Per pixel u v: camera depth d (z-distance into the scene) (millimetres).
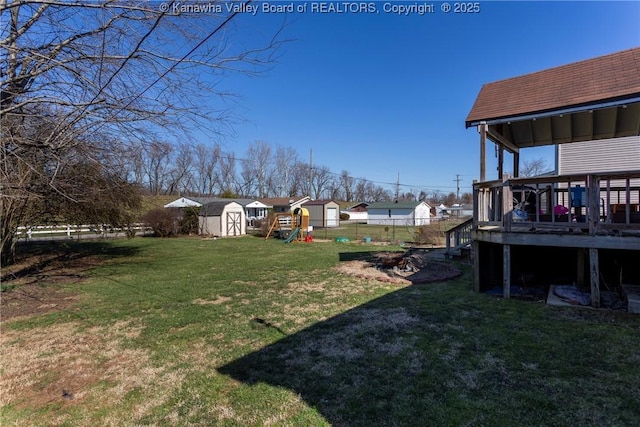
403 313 4766
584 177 4734
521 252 6609
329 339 3912
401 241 17141
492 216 6129
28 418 2576
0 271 8742
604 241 4566
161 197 31703
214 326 4512
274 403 2643
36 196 5238
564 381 2801
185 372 3227
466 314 4617
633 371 2928
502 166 7121
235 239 19797
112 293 6586
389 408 2520
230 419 2461
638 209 7945
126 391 2920
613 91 4953
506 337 3762
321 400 2662
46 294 6594
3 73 3979
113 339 4152
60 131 4168
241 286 6988
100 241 18031
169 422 2463
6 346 4012
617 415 2340
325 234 22609
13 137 4004
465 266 8672
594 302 4688
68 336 4305
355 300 5598
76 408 2691
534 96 5867
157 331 4375
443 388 2768
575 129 7375
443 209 55250
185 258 11617
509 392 2670
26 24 3768
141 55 3771
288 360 3406
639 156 9609
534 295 5445
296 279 7594
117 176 7770
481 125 5961
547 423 2283
